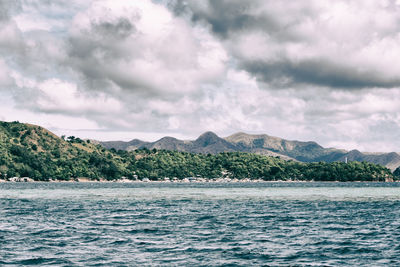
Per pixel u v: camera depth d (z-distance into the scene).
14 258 31.11
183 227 49.81
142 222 54.91
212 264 29.72
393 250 34.91
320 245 37.28
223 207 83.94
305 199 118.00
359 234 44.31
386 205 91.69
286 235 43.41
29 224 51.88
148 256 32.22
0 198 116.56
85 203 94.88
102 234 43.41
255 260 30.95
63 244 37.16
